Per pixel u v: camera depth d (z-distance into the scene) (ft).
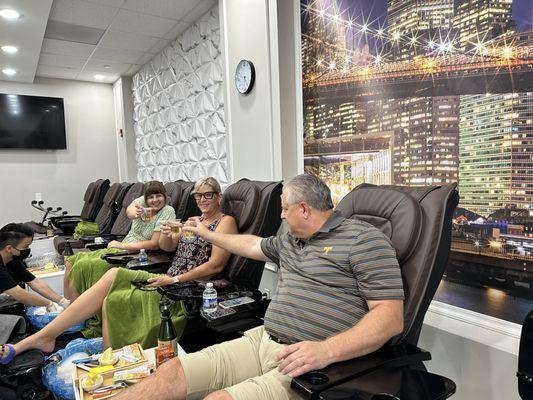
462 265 4.99
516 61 4.28
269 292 8.13
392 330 3.20
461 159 4.92
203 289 5.62
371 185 4.74
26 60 13.44
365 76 6.23
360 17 6.23
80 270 7.38
